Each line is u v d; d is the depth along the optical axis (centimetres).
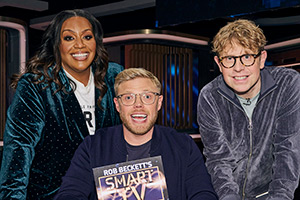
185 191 151
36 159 158
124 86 140
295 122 162
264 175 177
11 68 638
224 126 176
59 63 166
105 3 642
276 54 796
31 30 735
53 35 167
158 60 807
